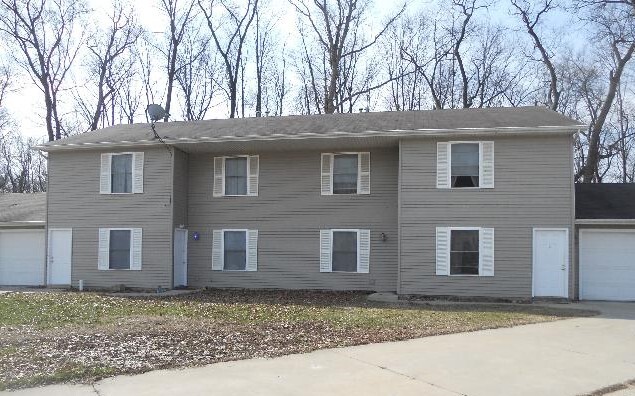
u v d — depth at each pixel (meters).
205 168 21.58
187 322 12.05
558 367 8.33
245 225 21.02
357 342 9.93
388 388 7.11
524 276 17.56
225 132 20.42
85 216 21.31
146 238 20.62
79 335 10.31
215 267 21.14
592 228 17.86
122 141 20.56
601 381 7.59
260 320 12.45
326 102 35.88
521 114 19.67
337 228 20.25
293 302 16.66
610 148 35.59
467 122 18.73
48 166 21.88
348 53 35.91
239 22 37.66
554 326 12.12
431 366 8.24
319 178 20.55
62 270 21.48
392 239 19.78
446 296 17.89
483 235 17.84
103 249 21.03
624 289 17.70
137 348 9.16
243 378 7.45
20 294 18.94
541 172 17.62
